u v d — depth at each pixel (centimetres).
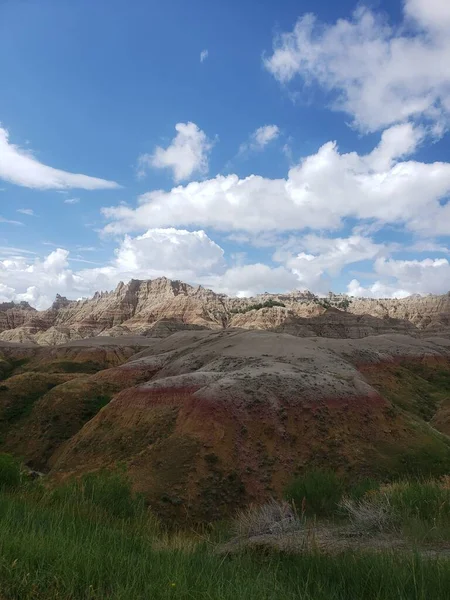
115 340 12619
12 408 5806
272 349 5359
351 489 1572
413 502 1036
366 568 655
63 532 805
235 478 2766
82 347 11488
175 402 3588
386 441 3275
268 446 3066
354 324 16438
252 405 3303
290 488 1614
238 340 5997
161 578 587
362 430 3331
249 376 3703
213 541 1124
